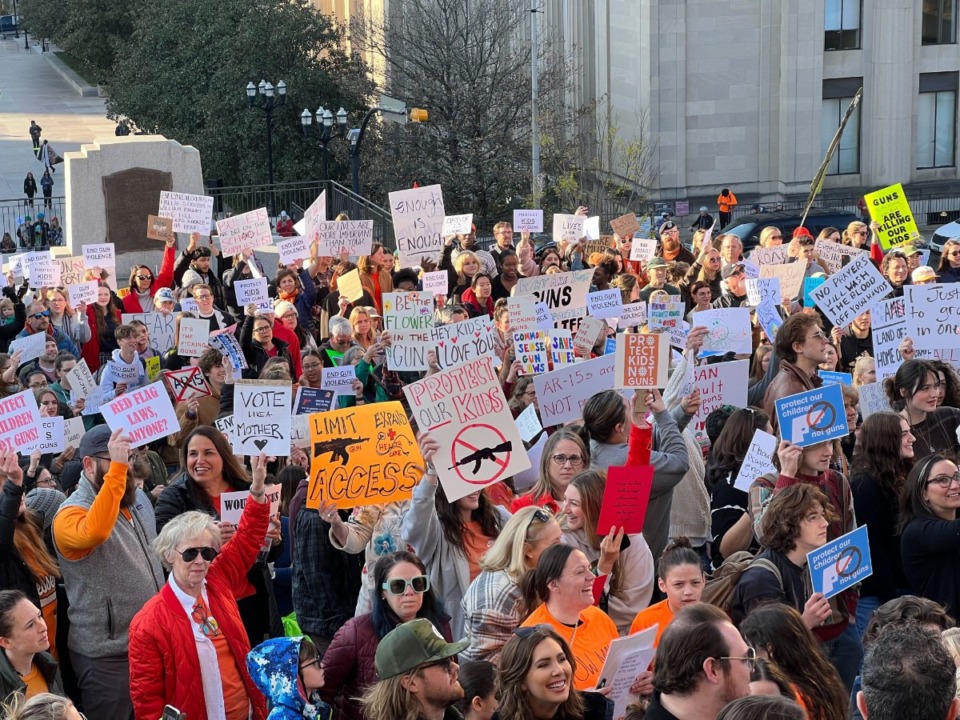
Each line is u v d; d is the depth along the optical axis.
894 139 47.22
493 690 6.30
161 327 15.81
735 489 9.17
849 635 8.00
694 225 37.75
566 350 13.52
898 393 10.27
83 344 17.33
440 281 17.53
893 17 46.34
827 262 18.41
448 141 46.12
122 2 72.44
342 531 8.27
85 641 8.09
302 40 48.81
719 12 46.50
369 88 49.31
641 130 45.97
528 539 7.27
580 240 21.44
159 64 50.31
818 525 7.59
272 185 38.19
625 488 7.59
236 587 8.23
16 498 7.95
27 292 19.52
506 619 7.23
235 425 9.15
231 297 19.11
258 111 47.66
